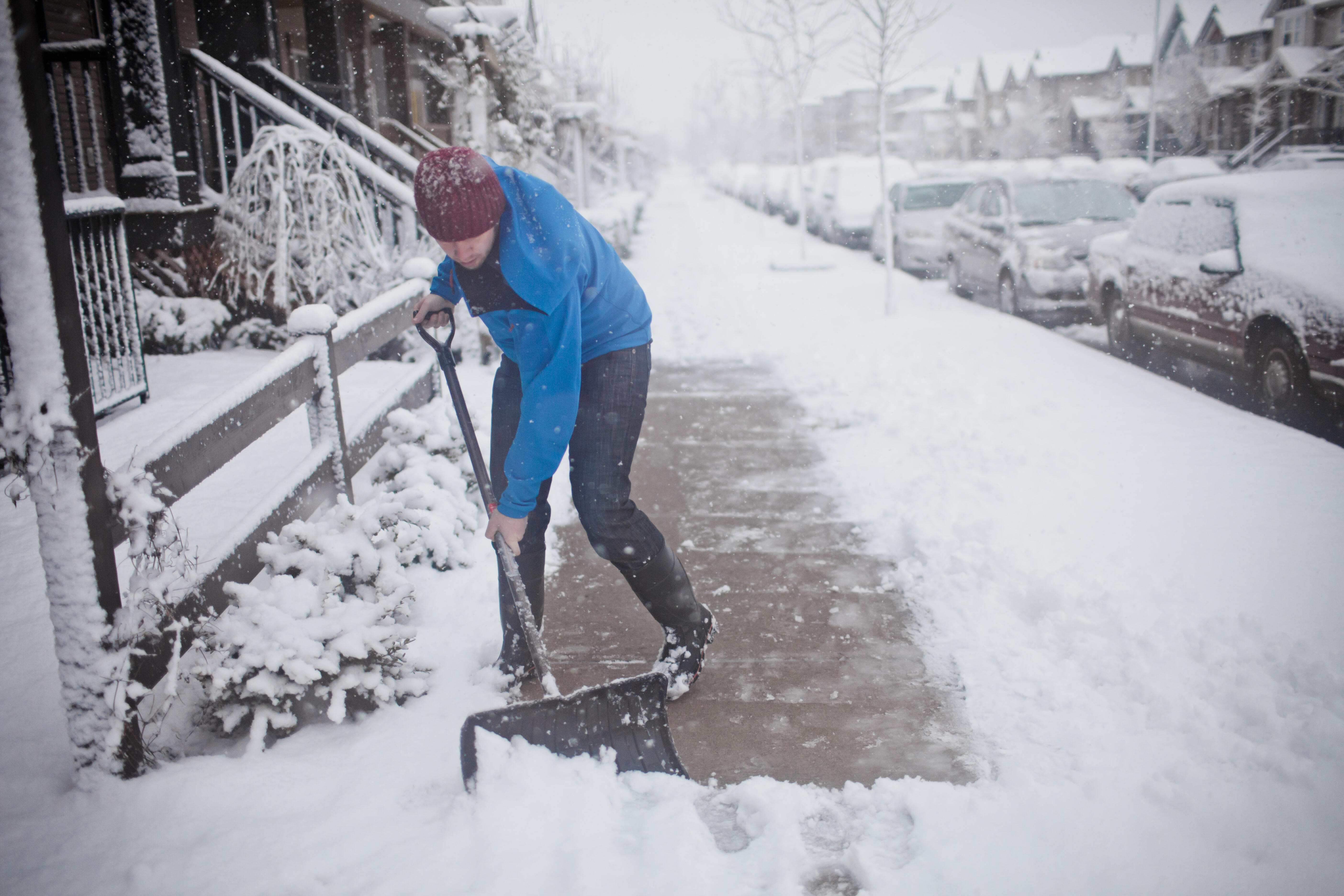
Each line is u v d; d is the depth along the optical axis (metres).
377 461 4.31
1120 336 8.12
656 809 2.11
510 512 2.26
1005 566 3.38
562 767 2.17
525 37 12.42
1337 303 5.50
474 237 2.00
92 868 1.90
